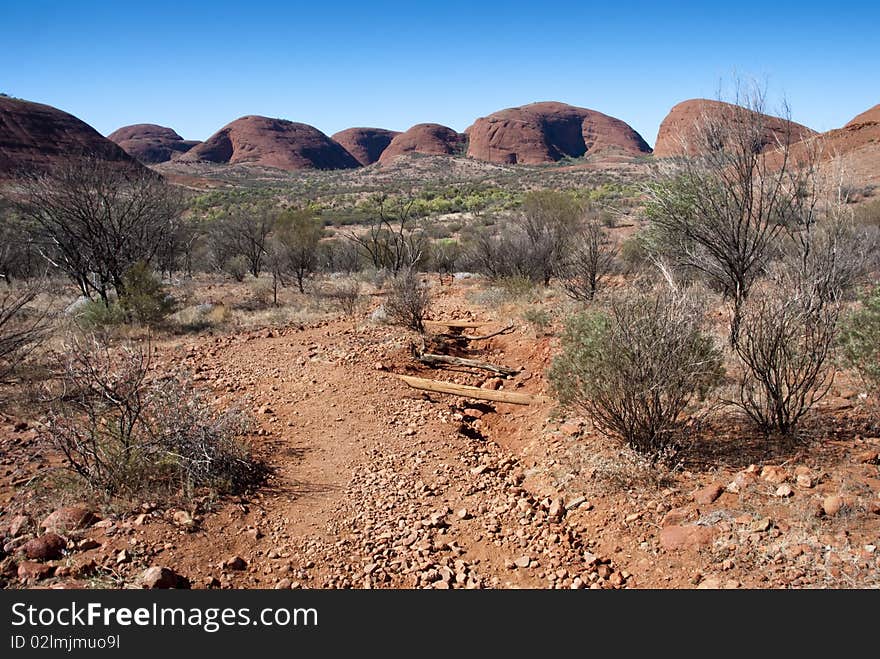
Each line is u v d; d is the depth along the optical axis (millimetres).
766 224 7637
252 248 25359
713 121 7984
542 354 9344
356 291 15867
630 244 14547
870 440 4809
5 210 17078
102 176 13938
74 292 16391
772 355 5172
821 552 3570
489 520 4672
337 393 7770
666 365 4984
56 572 3650
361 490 5207
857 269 7691
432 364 9500
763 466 4672
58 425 5172
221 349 10078
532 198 21391
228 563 3947
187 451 5043
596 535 4312
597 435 5777
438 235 39906
